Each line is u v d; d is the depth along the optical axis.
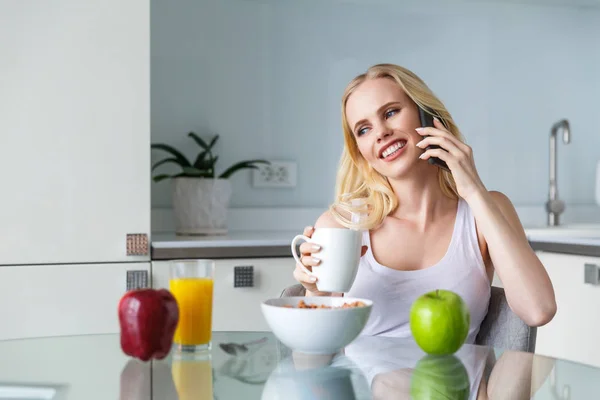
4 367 1.09
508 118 3.14
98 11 2.27
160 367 1.07
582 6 3.20
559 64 3.19
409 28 3.03
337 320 1.06
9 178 2.21
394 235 1.52
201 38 2.84
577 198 3.22
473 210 1.43
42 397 0.93
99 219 2.26
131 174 2.29
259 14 2.89
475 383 0.99
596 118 3.24
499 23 3.12
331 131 2.97
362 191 1.59
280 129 2.92
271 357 1.13
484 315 1.49
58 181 2.24
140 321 1.04
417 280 1.47
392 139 1.49
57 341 1.29
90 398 0.92
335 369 1.05
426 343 1.12
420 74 3.05
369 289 1.47
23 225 2.21
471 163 1.44
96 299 2.26
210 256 2.31
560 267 2.42
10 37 2.21
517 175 3.15
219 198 2.63
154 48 2.80
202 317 1.16
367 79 1.53
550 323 2.48
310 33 2.94
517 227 1.53
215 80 2.86
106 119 2.27
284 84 2.92
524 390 0.97
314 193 2.96
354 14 2.97
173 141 2.83
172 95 2.82
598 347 2.23
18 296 2.21
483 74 3.11
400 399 0.91
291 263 2.38
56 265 2.23
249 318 2.34
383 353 1.15
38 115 2.23
